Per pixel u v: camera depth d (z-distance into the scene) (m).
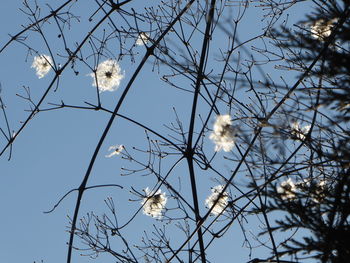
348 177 6.13
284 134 6.40
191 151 7.22
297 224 6.06
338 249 5.89
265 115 6.63
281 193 6.11
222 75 6.84
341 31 6.22
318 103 6.44
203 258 6.86
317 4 6.59
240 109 6.83
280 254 6.18
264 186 6.23
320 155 6.38
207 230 6.90
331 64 6.41
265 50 7.06
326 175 6.78
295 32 6.87
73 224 6.55
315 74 6.63
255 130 6.31
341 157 6.26
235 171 6.49
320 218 6.04
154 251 7.45
